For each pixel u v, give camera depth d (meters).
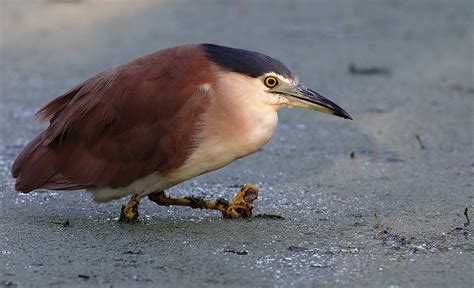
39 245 9.83
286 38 22.48
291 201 11.72
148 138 10.29
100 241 9.98
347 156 14.05
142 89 10.33
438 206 11.37
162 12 25.25
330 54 21.12
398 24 24.42
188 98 10.25
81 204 11.50
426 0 27.58
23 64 20.16
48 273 8.99
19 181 10.73
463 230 10.39
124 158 10.39
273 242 10.02
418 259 9.49
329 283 8.84
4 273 8.98
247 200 10.94
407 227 10.53
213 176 12.96
